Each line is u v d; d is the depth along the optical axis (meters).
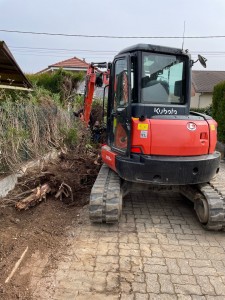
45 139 7.84
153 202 6.03
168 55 4.85
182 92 4.98
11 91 8.82
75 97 14.40
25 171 6.23
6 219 4.70
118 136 5.25
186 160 4.60
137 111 4.71
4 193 5.47
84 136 9.36
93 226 4.79
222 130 11.45
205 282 3.47
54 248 4.08
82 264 3.75
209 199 4.60
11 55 7.00
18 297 3.08
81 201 5.63
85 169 6.77
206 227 4.74
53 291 3.23
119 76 5.27
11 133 5.99
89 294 3.21
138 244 4.29
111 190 4.81
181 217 5.31
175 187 5.38
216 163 4.96
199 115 5.23
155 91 4.83
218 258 4.00
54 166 6.55
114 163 5.15
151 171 4.61
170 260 3.91
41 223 4.61
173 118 4.74
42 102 9.12
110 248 4.14
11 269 3.49
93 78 8.73
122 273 3.59
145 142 4.64
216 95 12.32
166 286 3.38
